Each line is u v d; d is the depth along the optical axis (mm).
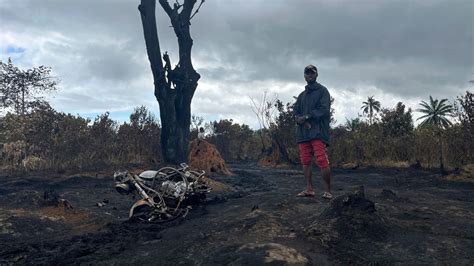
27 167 11609
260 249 3098
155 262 3248
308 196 5766
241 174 12570
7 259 3516
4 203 5688
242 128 27891
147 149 14344
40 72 15391
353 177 10852
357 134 17828
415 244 3391
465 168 9789
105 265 3277
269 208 4852
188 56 13016
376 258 3105
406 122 18969
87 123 13875
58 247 3863
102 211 5930
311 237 3625
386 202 5258
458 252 3199
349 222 3760
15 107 14789
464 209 4902
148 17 12562
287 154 18469
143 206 5105
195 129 20172
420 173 11383
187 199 5473
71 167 11812
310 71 5734
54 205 5680
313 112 5559
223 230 4000
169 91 12406
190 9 13219
